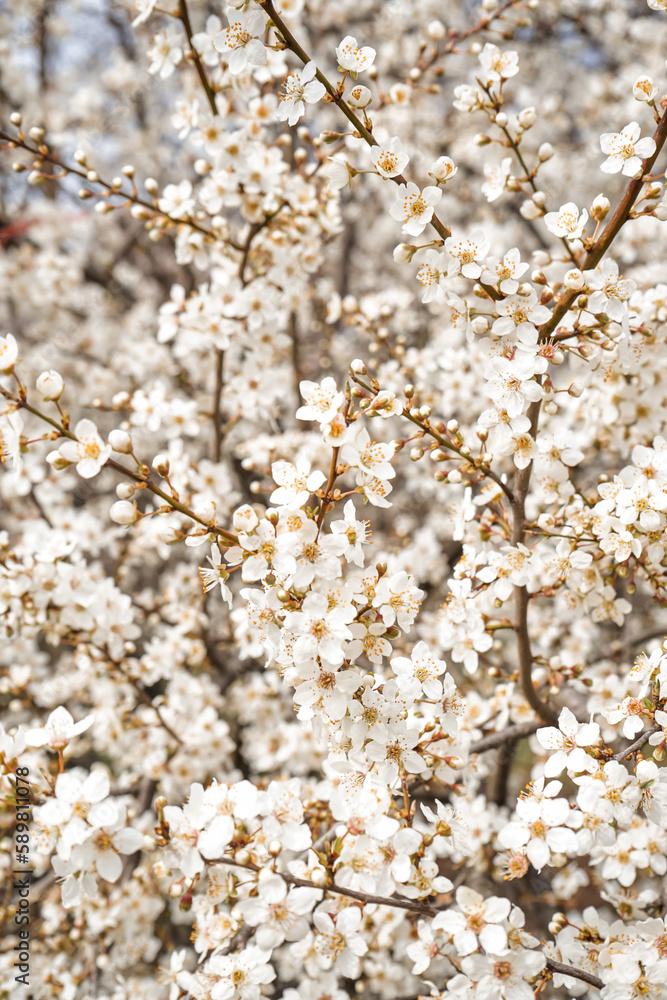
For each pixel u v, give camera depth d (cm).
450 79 682
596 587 289
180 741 413
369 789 228
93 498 686
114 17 791
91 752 623
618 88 607
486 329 233
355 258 782
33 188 786
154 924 447
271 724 484
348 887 227
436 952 244
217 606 536
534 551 270
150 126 789
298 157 378
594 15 663
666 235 429
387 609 208
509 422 236
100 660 391
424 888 231
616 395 301
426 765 235
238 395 423
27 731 219
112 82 721
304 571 199
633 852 273
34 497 482
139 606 488
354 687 198
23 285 655
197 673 529
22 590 331
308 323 616
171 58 329
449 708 227
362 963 360
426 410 232
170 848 232
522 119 269
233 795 225
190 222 364
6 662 468
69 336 684
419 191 222
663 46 621
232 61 223
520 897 456
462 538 274
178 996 241
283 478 210
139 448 559
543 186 607
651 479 246
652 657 222
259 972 220
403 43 636
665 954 218
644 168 227
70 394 638
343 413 211
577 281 221
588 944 233
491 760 418
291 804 231
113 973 390
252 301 390
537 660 308
